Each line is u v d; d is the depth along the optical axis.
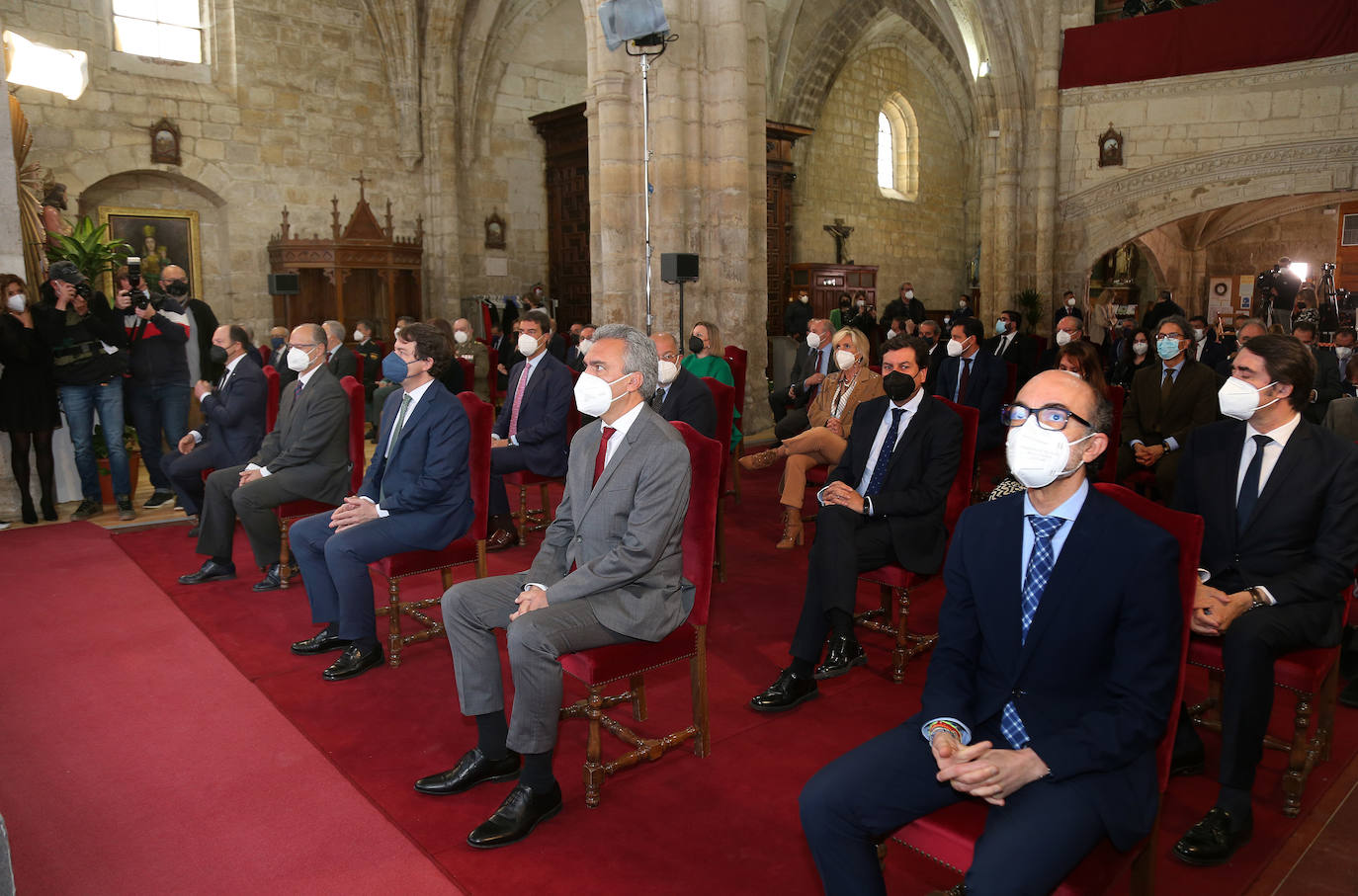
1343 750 3.21
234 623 4.56
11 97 7.54
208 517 5.18
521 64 16.64
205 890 2.46
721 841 2.70
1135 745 1.92
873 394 5.71
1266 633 2.67
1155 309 14.80
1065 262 16.14
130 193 13.12
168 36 13.25
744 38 9.56
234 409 5.72
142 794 2.96
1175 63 14.66
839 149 21.67
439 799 2.94
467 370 7.22
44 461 6.68
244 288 13.98
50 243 8.91
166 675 3.93
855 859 2.00
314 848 2.67
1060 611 2.04
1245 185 14.34
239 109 13.73
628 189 9.54
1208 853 2.56
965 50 18.12
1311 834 2.72
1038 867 1.78
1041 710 2.08
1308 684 2.76
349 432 5.22
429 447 4.01
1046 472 1.99
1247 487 3.05
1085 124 15.69
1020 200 16.47
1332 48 13.40
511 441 5.91
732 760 3.19
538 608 2.84
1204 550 3.11
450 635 3.01
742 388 7.12
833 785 2.00
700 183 9.73
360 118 14.98
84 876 2.53
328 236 14.75
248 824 2.79
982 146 17.94
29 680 3.88
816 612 3.60
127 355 6.88
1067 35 15.64
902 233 23.78
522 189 16.94
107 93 12.54
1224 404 3.03
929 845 2.00
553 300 16.80
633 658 2.92
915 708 3.59
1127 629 1.99
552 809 2.83
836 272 19.67
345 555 3.85
